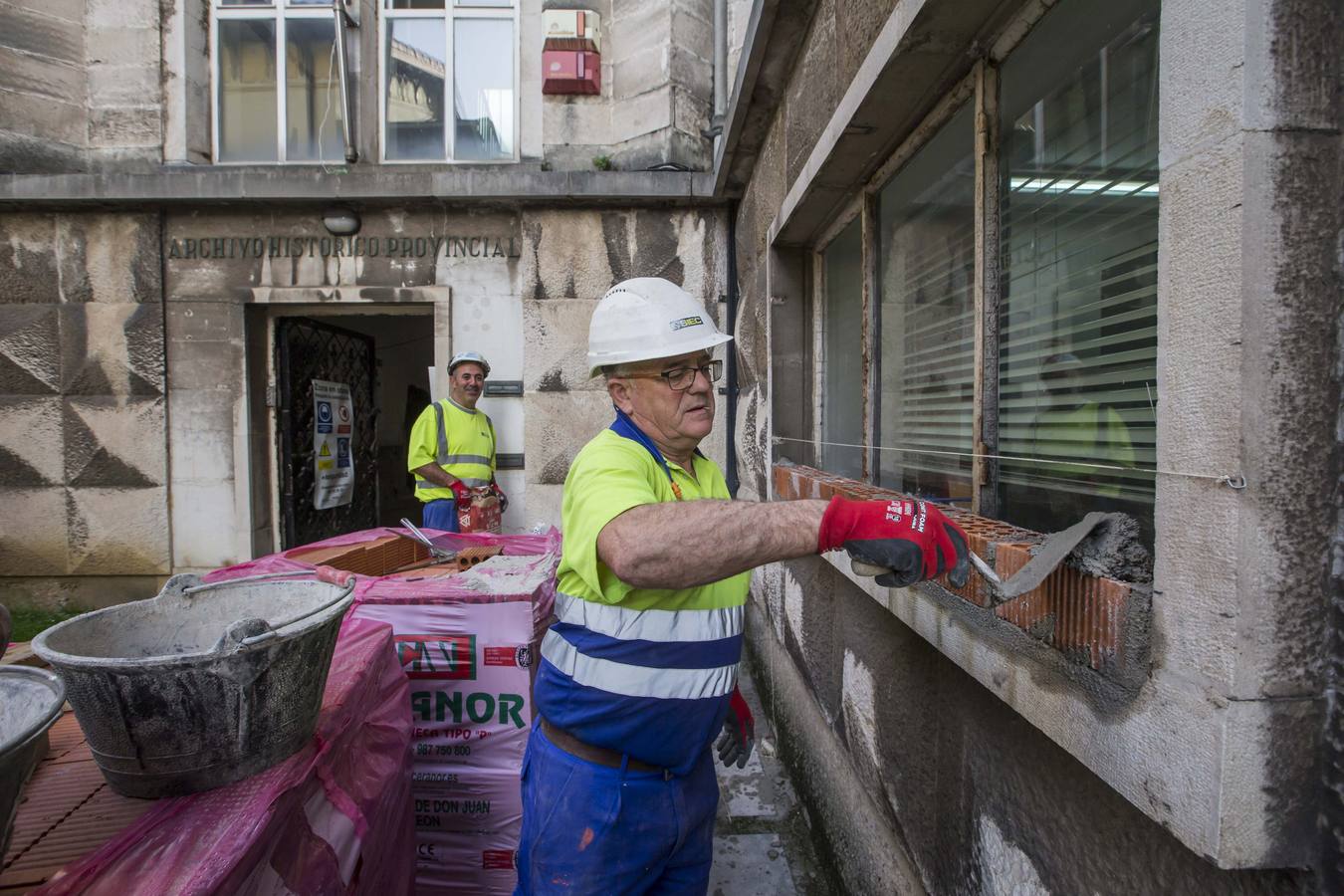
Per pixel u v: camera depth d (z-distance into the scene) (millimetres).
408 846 1702
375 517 6664
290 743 1175
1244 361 681
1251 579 680
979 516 1519
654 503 1051
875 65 1701
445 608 1964
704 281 4977
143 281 4965
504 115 5324
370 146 5223
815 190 2480
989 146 1527
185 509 5035
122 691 1011
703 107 4957
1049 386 1330
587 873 1282
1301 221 686
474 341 5039
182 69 5031
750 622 4227
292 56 5277
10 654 1606
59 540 5031
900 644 1692
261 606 1408
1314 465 688
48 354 4984
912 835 1619
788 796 2807
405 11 5297
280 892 1055
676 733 1278
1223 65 705
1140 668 805
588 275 4973
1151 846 856
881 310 2320
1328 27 686
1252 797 687
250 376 5078
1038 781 1101
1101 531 921
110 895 845
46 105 4902
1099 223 1181
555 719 1331
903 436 2123
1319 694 691
